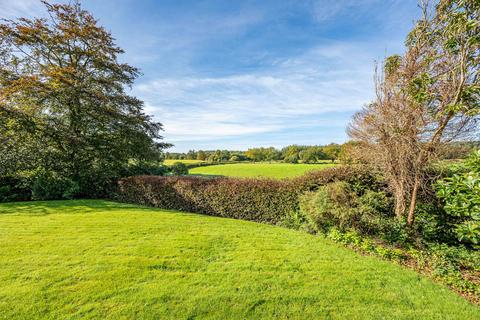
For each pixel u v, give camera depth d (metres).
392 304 2.81
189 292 2.94
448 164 5.09
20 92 10.11
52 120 10.95
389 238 4.85
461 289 3.25
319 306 2.74
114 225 5.95
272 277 3.40
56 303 2.64
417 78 4.44
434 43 4.64
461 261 3.91
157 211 8.05
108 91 12.41
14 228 5.60
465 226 2.89
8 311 2.49
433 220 5.19
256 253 4.34
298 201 6.84
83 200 10.04
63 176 10.93
